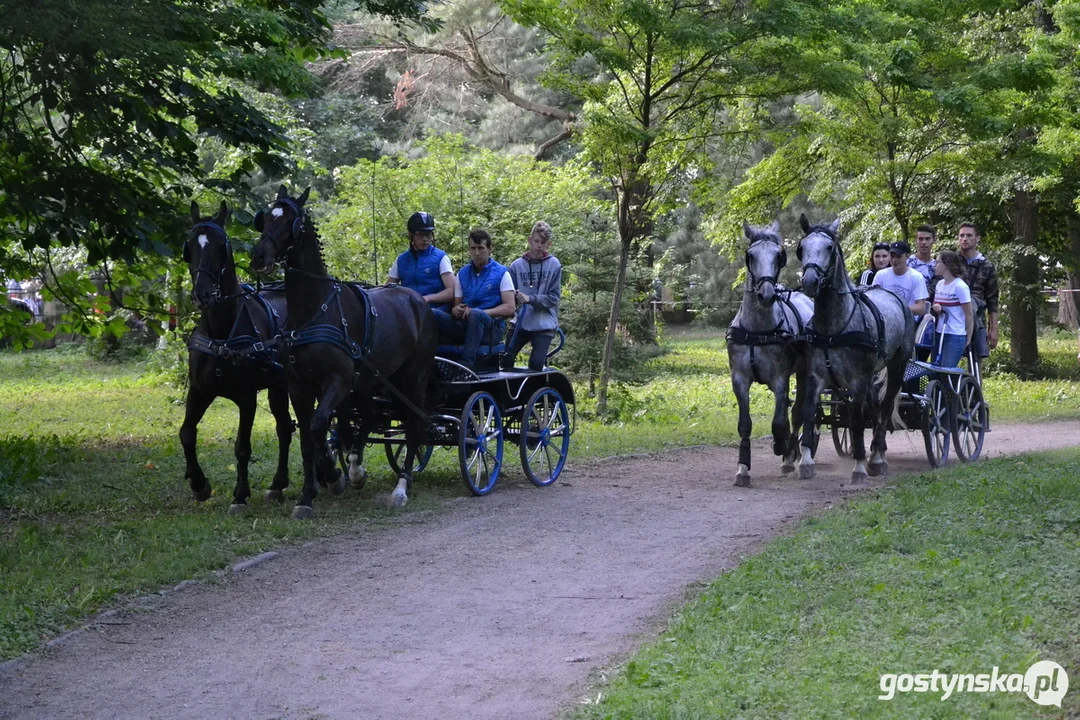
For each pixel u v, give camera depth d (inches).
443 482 460.1
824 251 431.5
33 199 468.1
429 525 379.9
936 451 507.2
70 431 659.4
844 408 499.5
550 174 981.8
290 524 373.1
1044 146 864.9
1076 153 922.1
